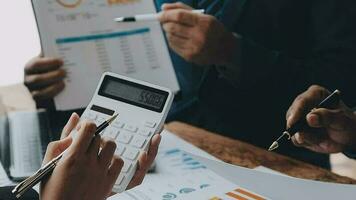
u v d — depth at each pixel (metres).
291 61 1.12
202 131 1.00
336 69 1.10
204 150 0.91
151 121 0.72
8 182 0.77
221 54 1.04
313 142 0.86
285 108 1.16
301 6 1.20
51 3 1.00
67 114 0.97
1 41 1.53
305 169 0.84
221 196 0.70
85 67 0.99
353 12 1.13
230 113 1.20
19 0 1.52
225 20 1.19
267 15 1.20
